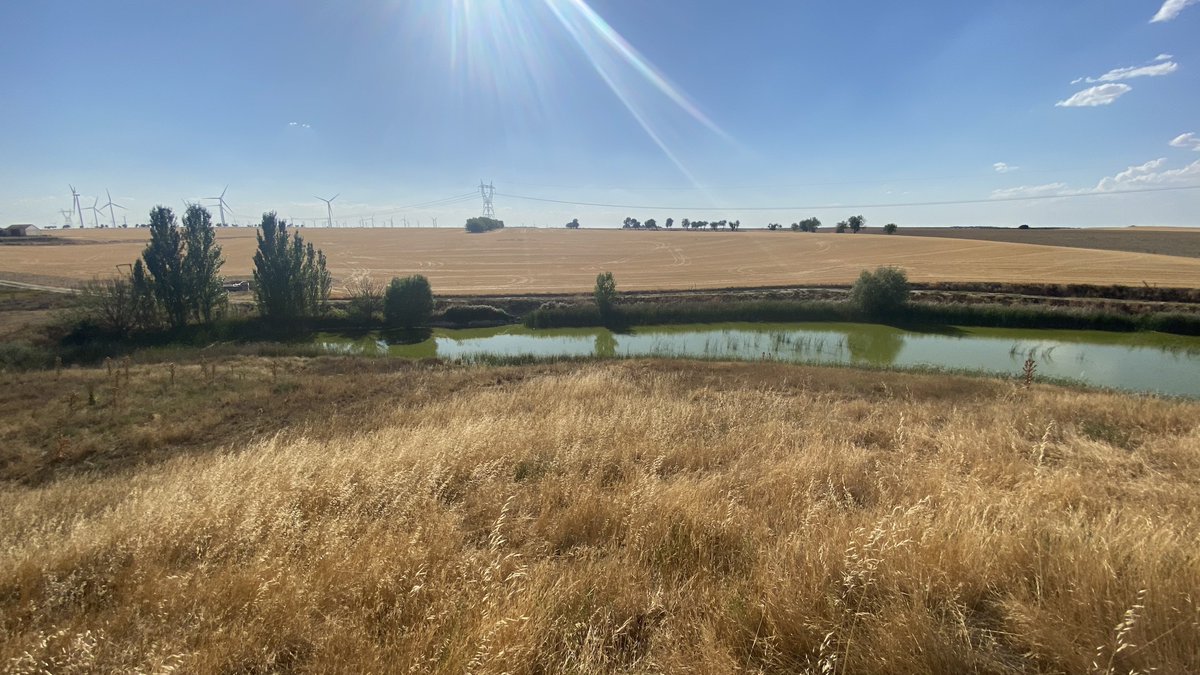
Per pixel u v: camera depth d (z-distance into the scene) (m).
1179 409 11.03
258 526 5.06
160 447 14.48
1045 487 5.43
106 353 30.88
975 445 7.48
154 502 6.34
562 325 45.50
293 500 5.77
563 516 4.99
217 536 5.08
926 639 2.80
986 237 110.00
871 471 6.43
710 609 3.41
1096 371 27.69
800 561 3.73
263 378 22.55
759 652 3.03
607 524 4.80
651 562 4.14
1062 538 3.78
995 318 41.06
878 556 3.58
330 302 48.81
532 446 7.81
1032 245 88.69
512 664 2.86
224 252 100.12
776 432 8.56
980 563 3.51
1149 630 2.75
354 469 6.89
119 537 5.19
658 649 3.14
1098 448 7.62
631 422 9.27
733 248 99.31
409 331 44.25
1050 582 3.30
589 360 27.09
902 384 17.77
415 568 4.01
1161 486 5.79
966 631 2.87
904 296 43.59
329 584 3.92
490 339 41.53
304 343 39.44
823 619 3.07
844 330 41.75
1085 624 2.84
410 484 6.03
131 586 4.22
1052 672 2.64
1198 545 3.69
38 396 19.33
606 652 3.17
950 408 12.45
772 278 63.00
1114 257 72.25
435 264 84.56
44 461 13.50
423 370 25.19
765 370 21.92
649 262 83.31
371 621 3.54
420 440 8.31
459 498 6.00
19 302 44.97
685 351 34.31
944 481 5.49
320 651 3.24
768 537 4.42
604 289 46.44
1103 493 5.51
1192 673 2.50
